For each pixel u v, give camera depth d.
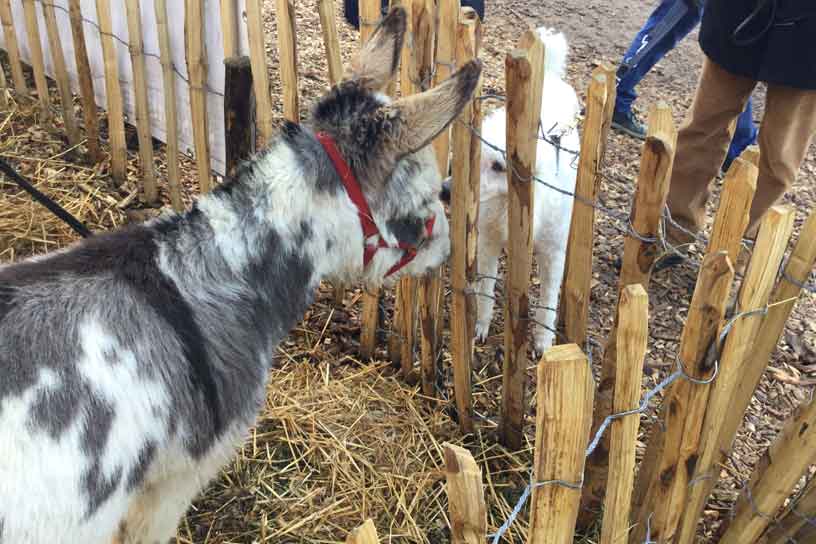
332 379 2.47
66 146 3.36
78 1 2.93
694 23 3.82
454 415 2.42
